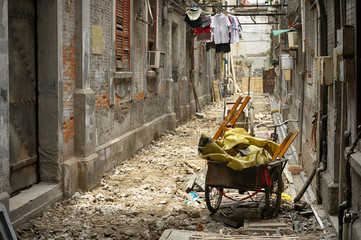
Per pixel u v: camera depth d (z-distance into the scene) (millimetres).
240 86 44031
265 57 43531
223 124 8391
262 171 6875
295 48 12984
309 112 9852
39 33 7711
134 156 12148
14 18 7086
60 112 7840
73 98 8508
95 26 9250
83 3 8453
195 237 6117
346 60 5258
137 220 7059
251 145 7305
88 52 8789
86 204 7816
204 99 27359
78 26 8469
